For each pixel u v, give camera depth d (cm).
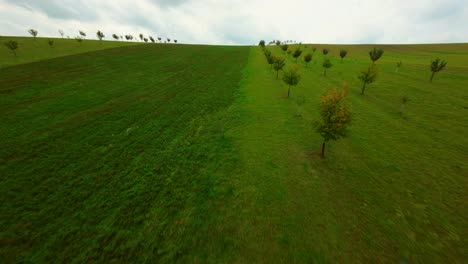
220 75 4328
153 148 1538
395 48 10794
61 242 813
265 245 797
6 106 2161
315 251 775
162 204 1006
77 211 959
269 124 2008
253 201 1027
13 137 1591
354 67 5459
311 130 1894
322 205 1008
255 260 744
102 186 1126
